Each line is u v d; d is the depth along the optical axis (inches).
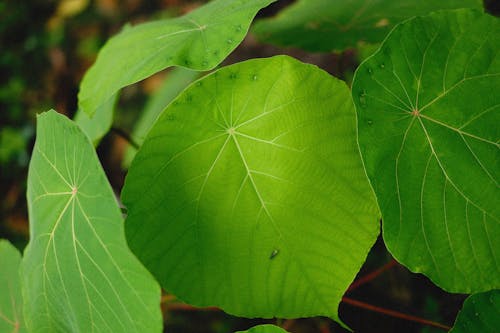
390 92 25.8
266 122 26.4
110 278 25.6
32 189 29.8
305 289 26.5
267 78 26.2
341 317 41.3
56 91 89.3
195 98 26.0
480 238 26.2
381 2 34.8
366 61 25.6
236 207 26.4
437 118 26.3
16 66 92.7
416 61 26.2
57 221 27.3
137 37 30.5
